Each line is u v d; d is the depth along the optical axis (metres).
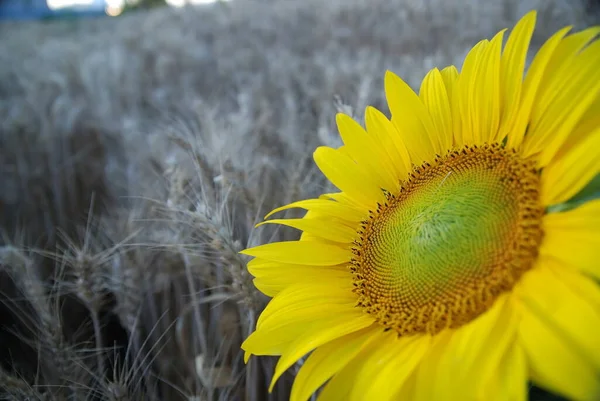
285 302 0.22
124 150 0.56
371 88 0.48
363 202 0.25
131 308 0.32
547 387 0.14
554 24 0.55
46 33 1.70
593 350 0.13
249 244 0.28
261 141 0.47
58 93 0.79
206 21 1.30
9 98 0.84
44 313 0.27
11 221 0.53
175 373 0.33
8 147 0.64
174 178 0.33
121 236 0.34
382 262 0.22
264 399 0.31
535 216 0.18
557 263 0.16
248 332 0.27
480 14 0.72
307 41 0.96
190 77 0.80
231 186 0.30
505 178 0.20
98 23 1.84
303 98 0.57
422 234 0.20
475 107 0.22
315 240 0.25
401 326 0.20
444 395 0.15
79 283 0.29
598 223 0.15
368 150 0.26
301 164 0.34
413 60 0.60
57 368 0.27
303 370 0.19
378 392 0.17
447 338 0.18
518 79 0.21
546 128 0.19
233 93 0.69
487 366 0.15
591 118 0.18
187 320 0.34
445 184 0.22
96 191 0.56
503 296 0.17
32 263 0.32
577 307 0.14
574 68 0.18
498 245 0.18
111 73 0.82
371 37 0.86
